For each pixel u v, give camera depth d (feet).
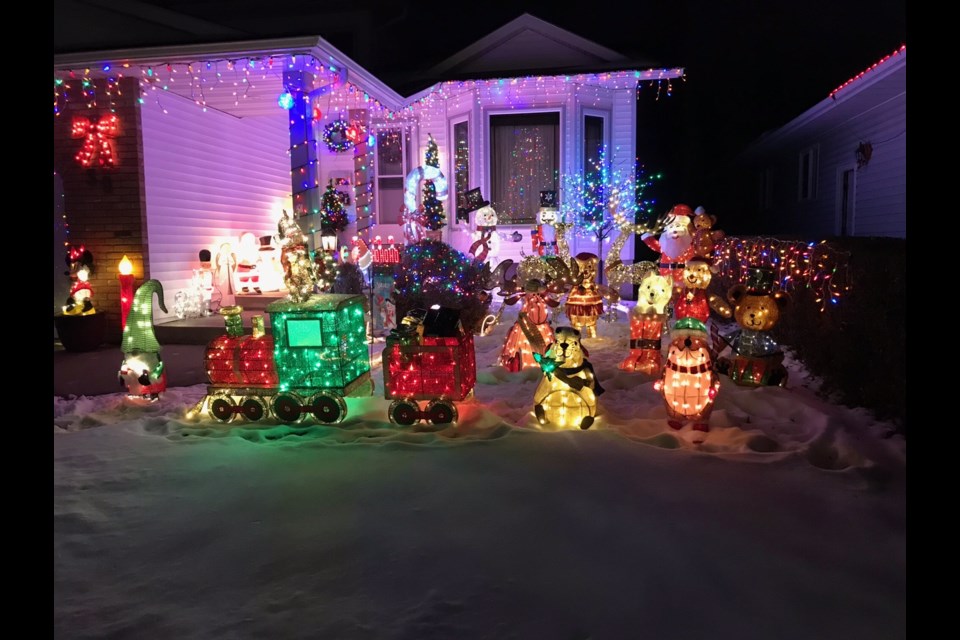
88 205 34.32
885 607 8.99
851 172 53.21
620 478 13.74
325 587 9.86
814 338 22.31
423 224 47.37
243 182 44.55
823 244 21.81
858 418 17.42
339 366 18.74
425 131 53.83
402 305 31.30
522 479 13.83
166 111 36.19
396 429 17.99
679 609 9.04
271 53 30.19
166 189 36.19
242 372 19.13
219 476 14.53
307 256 19.63
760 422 17.69
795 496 12.65
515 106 50.60
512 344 25.00
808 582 9.64
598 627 8.68
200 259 38.42
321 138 53.06
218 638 8.68
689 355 16.79
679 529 11.36
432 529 11.60
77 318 31.78
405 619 8.95
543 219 38.86
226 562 10.69
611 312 36.32
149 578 10.28
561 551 10.70
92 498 13.43
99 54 30.73
